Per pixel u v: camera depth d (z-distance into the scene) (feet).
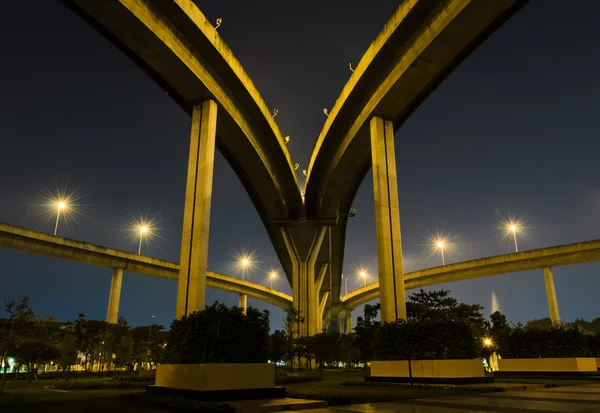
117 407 49.21
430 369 76.74
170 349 64.90
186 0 101.40
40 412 43.86
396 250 114.01
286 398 55.01
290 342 174.29
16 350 111.04
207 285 281.13
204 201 109.50
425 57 104.99
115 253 224.74
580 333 102.99
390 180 122.42
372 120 128.16
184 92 119.14
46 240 196.13
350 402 50.96
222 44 115.85
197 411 43.93
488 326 155.94
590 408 40.86
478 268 234.58
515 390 64.39
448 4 94.22
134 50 104.32
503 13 93.40
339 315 377.30
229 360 56.85
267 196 190.49
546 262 211.82
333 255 266.77
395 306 108.68
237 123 134.72
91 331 187.42
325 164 177.06
